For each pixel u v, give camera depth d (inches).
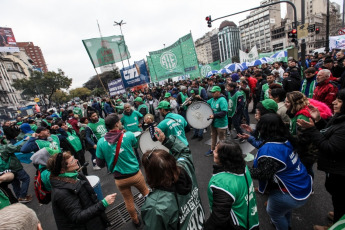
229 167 59.1
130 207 111.8
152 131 79.9
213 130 190.7
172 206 50.2
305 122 75.9
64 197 70.1
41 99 1724.9
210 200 62.7
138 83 409.4
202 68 790.5
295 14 399.2
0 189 102.0
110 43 308.7
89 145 191.3
